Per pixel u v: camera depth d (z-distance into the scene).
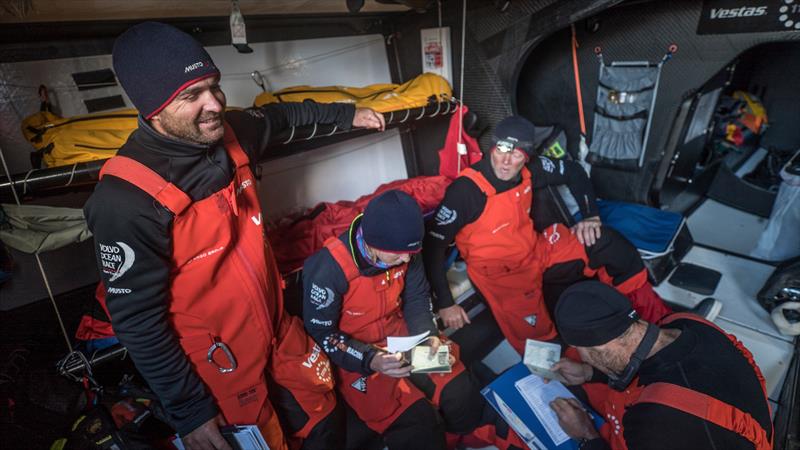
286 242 2.01
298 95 1.96
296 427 1.45
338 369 1.63
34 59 1.51
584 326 1.13
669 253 2.42
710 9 2.06
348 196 2.63
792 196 2.29
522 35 2.21
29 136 1.31
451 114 2.57
